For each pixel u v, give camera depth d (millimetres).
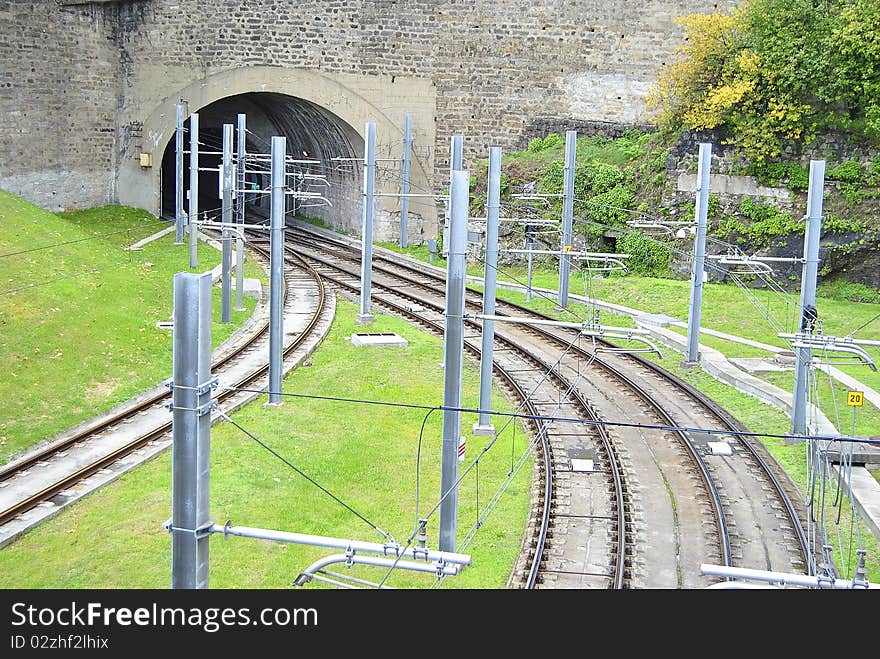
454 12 48844
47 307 28938
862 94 37531
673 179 41750
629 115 48438
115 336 28297
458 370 16203
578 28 48406
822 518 15750
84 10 49094
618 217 42812
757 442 22453
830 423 23266
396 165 50125
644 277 41375
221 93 49812
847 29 36531
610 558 16109
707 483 19547
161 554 15438
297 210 62469
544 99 49062
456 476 16266
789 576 10719
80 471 18797
